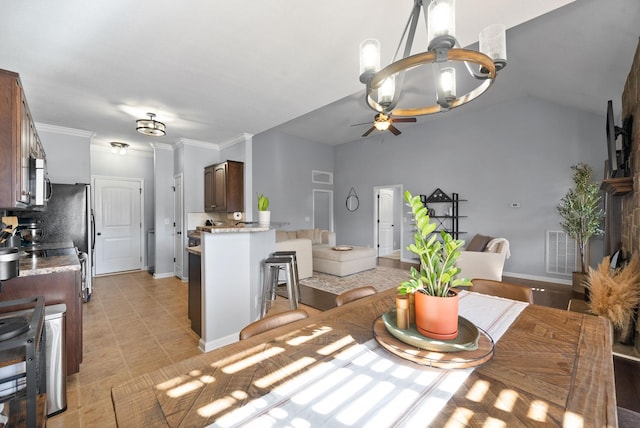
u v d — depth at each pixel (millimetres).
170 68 2547
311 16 1881
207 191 5332
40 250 3045
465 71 4121
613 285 2498
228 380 856
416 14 1392
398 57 2373
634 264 2471
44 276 2064
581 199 4367
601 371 892
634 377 2102
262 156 6914
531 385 821
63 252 3252
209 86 2918
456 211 6152
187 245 5098
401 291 1107
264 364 947
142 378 864
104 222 5672
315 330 1218
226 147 5344
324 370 909
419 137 6793
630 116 2789
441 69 1464
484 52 1293
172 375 882
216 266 2602
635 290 2420
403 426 666
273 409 727
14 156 1845
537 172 5113
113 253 5770
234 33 2055
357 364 945
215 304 2596
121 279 5301
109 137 4914
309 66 2525
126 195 5922
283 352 1026
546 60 3564
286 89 2992
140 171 6094
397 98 1442
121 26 1961
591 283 2699
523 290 1731
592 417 686
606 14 2451
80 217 4051
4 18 1846
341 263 5168
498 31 1257
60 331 1829
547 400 753
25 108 2090
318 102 3350
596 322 1303
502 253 3801
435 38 1029
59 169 4289
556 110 4914
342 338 1140
